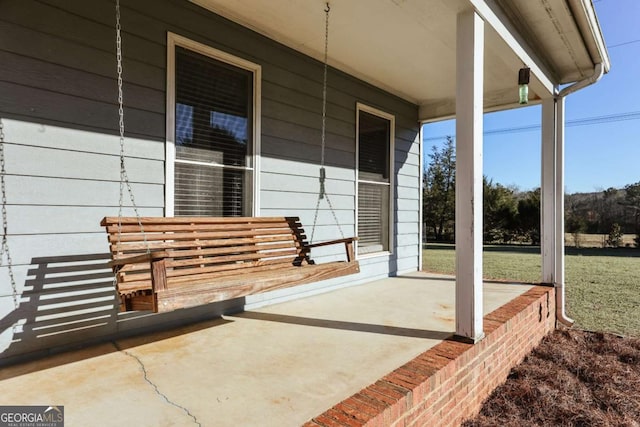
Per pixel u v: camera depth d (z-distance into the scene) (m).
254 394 1.76
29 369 2.06
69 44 2.39
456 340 2.59
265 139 3.65
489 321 3.10
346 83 4.65
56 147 2.34
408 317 3.21
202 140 3.16
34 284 2.26
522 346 3.52
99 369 2.06
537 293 4.22
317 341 2.55
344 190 4.67
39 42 2.27
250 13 3.27
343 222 4.66
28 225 2.24
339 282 4.55
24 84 2.22
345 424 1.48
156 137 2.83
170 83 2.89
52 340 2.32
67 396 1.74
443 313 3.34
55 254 2.34
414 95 5.69
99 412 1.58
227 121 3.37
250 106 3.55
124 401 1.69
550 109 4.63
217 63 3.28
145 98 2.76
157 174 2.83
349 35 3.66
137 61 2.71
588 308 5.70
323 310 3.46
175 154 2.96
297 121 3.99
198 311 3.08
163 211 2.86
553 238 4.69
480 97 2.64
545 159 4.71
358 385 1.87
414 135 6.07
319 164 4.28
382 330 2.82
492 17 2.79
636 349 3.95
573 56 4.04
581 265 10.24
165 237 2.64
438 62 4.35
